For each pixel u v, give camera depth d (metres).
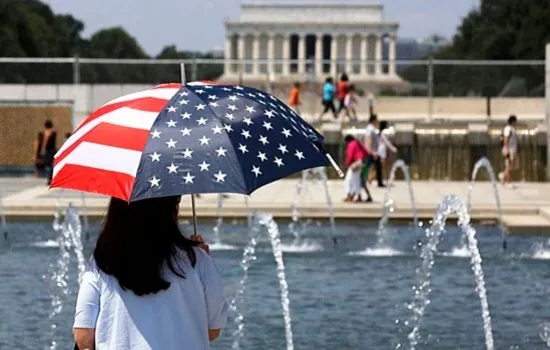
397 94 70.00
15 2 130.88
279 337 21.47
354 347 20.66
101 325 9.20
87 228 40.56
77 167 9.38
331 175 60.47
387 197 41.97
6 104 65.75
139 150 9.34
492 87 67.69
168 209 9.36
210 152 9.28
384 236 38.31
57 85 65.81
